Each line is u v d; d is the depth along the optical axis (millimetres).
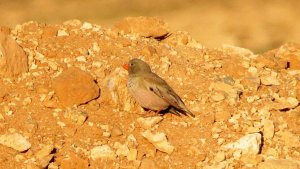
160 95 15055
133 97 15641
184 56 17750
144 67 15234
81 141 14867
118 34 18078
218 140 15031
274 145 15164
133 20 18625
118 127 15219
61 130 15023
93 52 17062
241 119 15625
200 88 16438
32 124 14953
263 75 17344
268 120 15516
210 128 15336
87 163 14398
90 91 15602
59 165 14383
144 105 15281
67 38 17406
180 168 14508
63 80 15578
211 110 15781
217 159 14633
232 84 16719
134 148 14766
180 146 14883
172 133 15141
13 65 15969
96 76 16250
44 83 15914
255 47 38188
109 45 17359
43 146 14594
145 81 15055
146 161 14516
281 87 16938
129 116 15531
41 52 16750
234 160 14648
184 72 16844
